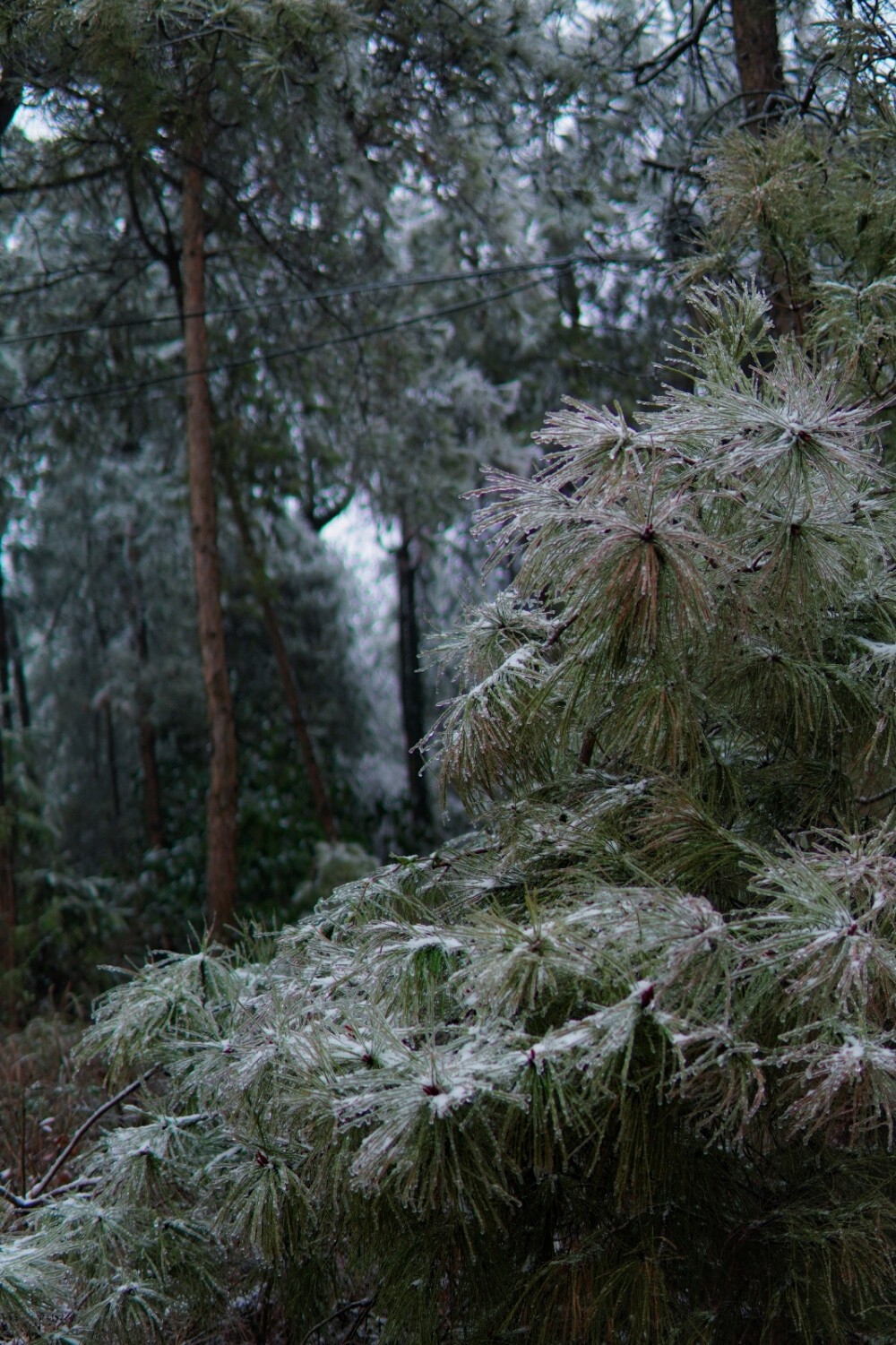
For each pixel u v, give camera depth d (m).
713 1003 1.65
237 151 6.61
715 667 1.97
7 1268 2.01
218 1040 2.36
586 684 1.89
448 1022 1.88
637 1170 1.69
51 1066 4.95
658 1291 1.70
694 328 2.27
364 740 11.47
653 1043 1.60
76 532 9.98
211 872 6.88
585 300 7.93
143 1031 2.43
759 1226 1.83
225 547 10.46
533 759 2.13
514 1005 1.60
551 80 5.91
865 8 2.92
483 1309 1.85
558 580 1.92
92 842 10.46
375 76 5.82
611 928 1.61
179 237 7.82
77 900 8.25
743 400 1.77
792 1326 1.81
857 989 1.55
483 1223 1.58
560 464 1.88
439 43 5.68
